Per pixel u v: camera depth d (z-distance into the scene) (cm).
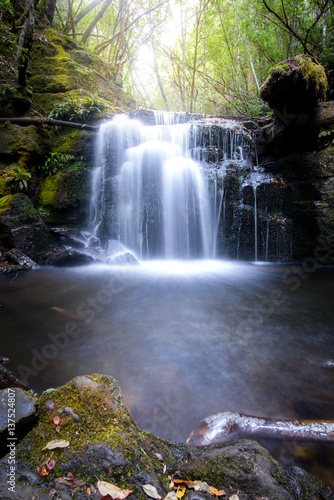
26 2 719
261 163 752
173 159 688
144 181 677
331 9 702
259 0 773
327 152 611
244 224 645
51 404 127
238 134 736
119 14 1298
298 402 169
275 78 552
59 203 699
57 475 99
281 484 102
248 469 106
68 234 673
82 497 92
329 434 134
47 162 728
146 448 117
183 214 665
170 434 142
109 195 685
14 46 727
